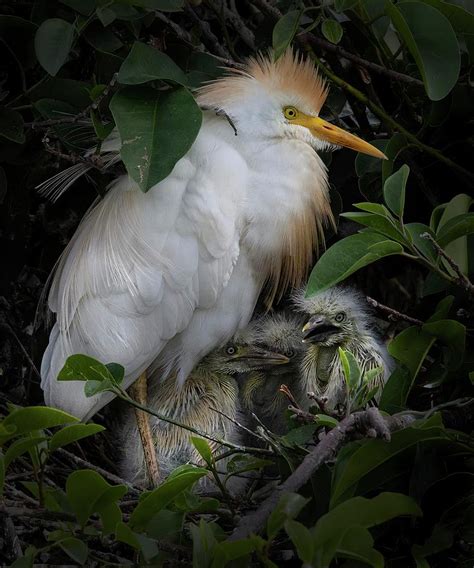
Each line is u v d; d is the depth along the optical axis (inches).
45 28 201.2
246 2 275.7
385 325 284.7
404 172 187.6
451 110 227.5
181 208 223.5
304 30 218.7
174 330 228.1
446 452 174.4
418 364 195.9
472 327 214.5
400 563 179.3
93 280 224.4
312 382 243.1
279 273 243.8
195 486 224.7
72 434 170.1
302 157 231.8
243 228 231.5
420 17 204.4
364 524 148.6
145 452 231.8
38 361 261.7
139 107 195.3
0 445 172.7
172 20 260.4
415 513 149.0
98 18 211.2
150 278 222.4
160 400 245.8
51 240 267.4
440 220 203.3
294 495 146.9
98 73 226.8
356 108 252.7
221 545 151.3
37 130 223.0
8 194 246.8
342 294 247.9
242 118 229.9
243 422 249.0
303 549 141.6
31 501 180.1
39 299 257.6
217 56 242.7
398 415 177.9
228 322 238.5
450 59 203.8
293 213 233.3
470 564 175.3
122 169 242.7
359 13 219.8
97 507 166.2
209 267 225.1
